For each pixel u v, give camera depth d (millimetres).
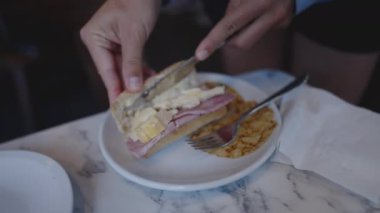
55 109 1106
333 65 755
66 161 427
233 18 462
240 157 396
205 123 448
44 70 1243
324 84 757
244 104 482
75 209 365
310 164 379
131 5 495
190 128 438
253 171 379
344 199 352
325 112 432
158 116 427
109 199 374
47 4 1228
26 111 1030
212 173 381
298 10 544
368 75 777
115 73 488
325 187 366
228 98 453
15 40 1166
